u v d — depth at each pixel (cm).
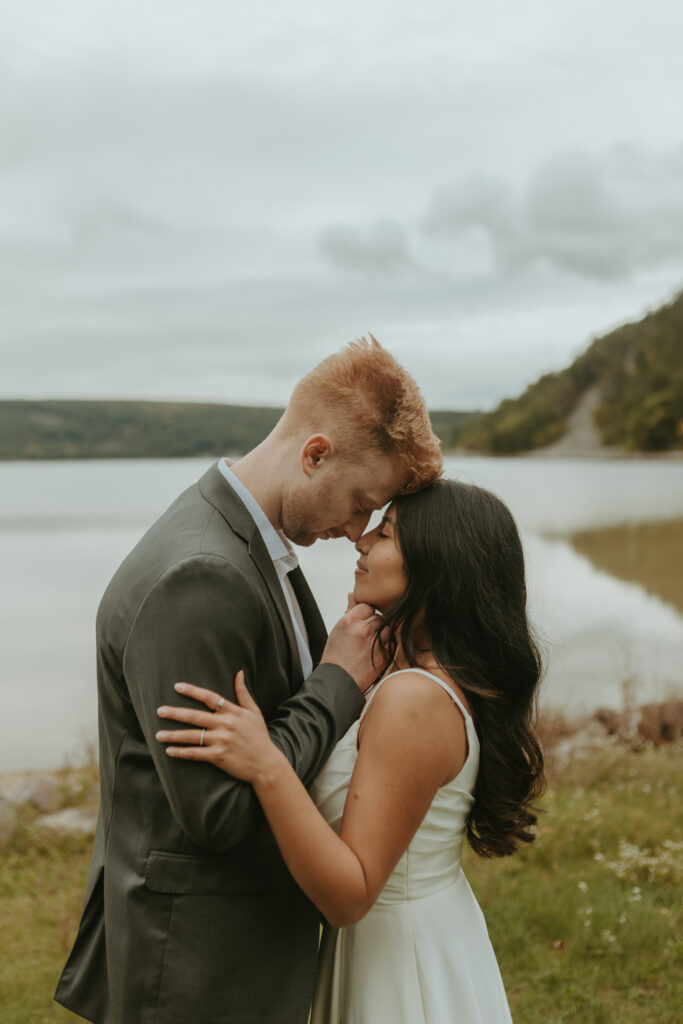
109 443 17400
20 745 845
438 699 183
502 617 197
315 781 200
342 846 173
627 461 12006
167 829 183
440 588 195
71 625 1678
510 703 200
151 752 173
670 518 4169
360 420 192
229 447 17312
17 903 440
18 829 535
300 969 190
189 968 180
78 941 203
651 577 2248
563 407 13350
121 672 185
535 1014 330
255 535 190
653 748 730
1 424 17475
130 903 184
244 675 178
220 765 166
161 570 177
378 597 202
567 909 411
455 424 15125
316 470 195
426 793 181
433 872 196
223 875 183
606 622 1560
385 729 180
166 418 17550
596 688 1021
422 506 200
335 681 192
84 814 569
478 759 196
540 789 219
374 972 192
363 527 206
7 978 360
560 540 3231
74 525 4331
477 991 197
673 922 392
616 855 480
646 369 12431
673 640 1375
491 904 416
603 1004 337
